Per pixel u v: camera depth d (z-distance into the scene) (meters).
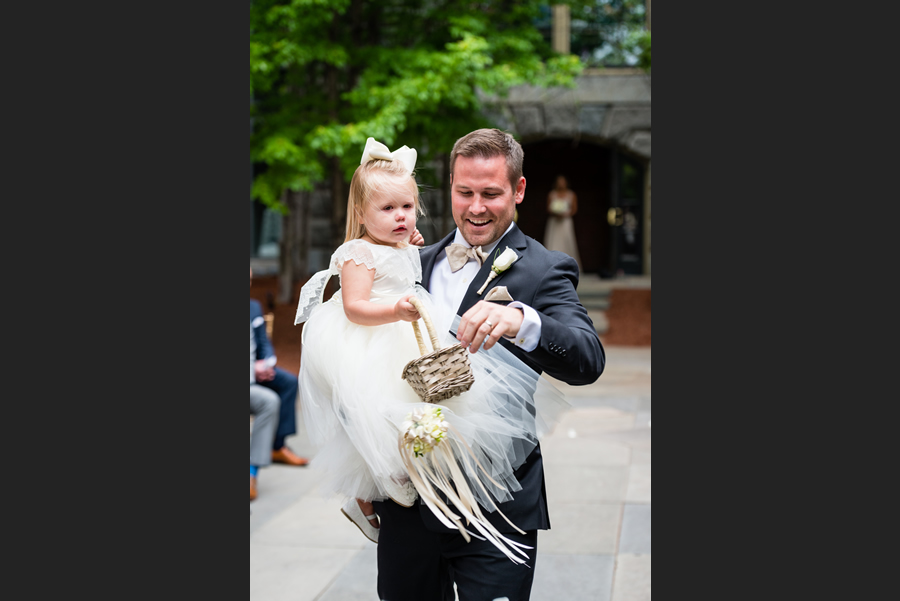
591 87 16.02
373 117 9.63
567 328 2.25
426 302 2.52
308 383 2.56
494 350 2.48
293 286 13.76
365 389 2.37
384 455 2.34
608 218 19.45
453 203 2.54
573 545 4.56
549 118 16.02
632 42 11.59
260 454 5.54
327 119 10.51
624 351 11.91
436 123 10.34
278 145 9.76
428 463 2.37
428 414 2.22
